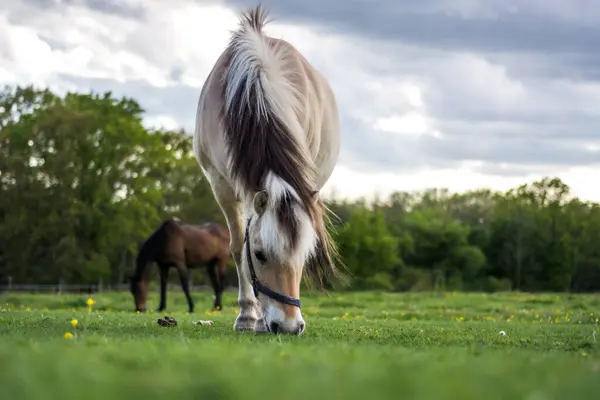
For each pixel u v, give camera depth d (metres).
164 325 8.15
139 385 2.21
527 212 69.62
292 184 5.99
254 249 6.06
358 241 63.47
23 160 47.56
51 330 6.27
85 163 48.94
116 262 52.56
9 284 44.06
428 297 28.58
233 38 7.38
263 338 5.80
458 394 2.15
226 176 7.11
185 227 22.52
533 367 3.07
